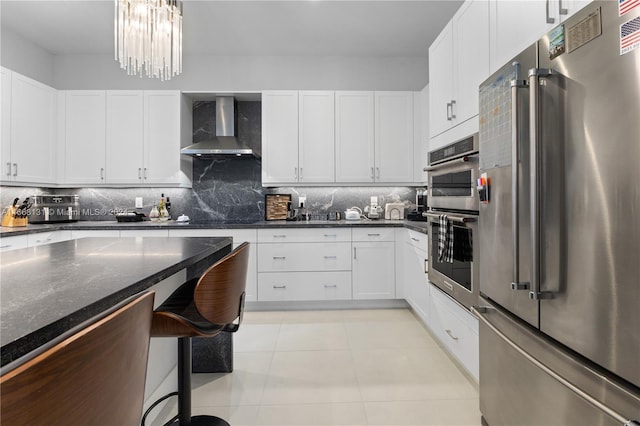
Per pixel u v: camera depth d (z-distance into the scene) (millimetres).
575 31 940
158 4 2021
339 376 2055
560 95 993
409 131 3660
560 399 1026
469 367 1841
